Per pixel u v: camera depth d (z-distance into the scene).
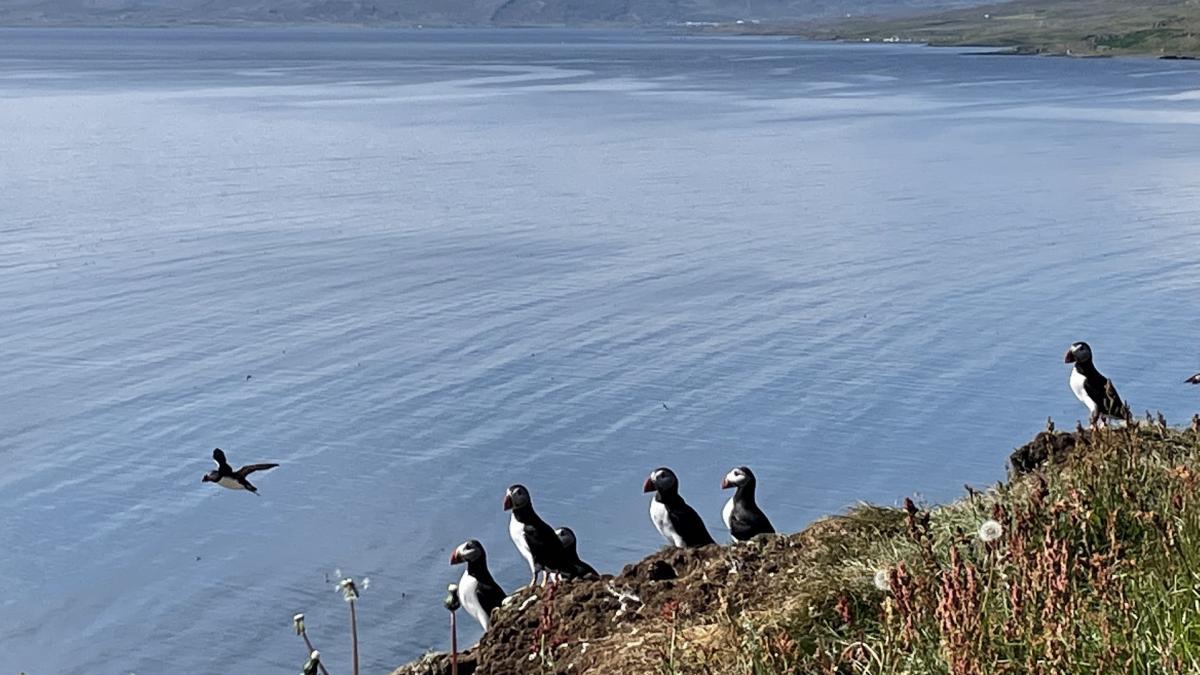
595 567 22.58
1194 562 9.50
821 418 29.97
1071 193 63.88
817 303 40.72
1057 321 38.06
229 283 43.44
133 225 54.44
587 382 32.66
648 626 10.97
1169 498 10.78
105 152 83.31
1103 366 33.69
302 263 46.75
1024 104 130.38
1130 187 65.62
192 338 36.62
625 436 28.92
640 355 35.00
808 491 26.00
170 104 130.25
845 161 79.12
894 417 30.03
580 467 27.17
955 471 26.86
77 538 24.00
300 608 21.31
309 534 24.00
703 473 26.91
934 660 8.52
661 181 69.50
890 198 62.91
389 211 58.53
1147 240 50.25
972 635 8.19
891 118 113.50
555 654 11.09
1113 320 38.03
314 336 36.91
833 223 55.47
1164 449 12.80
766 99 141.50
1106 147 86.06
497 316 39.12
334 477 26.66
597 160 79.75
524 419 30.00
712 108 127.50
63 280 43.84
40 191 64.00
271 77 191.38
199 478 26.69
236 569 22.62
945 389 31.94
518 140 92.75
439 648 19.95
